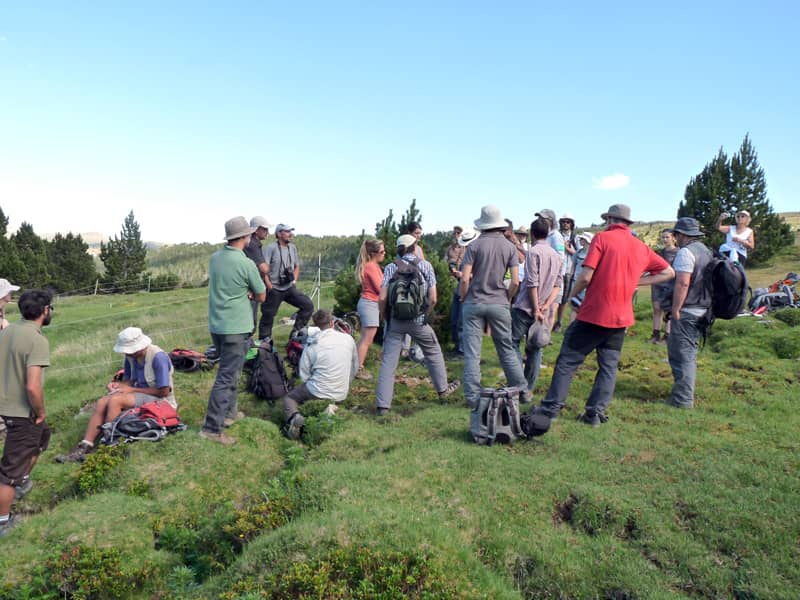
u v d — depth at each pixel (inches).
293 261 372.2
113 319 697.6
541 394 297.6
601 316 231.5
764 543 165.5
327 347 276.5
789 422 249.1
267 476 230.2
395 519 172.6
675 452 219.0
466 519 180.5
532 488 196.2
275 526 186.4
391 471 205.3
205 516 205.0
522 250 383.2
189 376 333.7
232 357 241.4
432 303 285.6
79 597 165.5
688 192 1125.7
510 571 164.6
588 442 230.4
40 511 213.2
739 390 297.1
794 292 502.0
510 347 262.1
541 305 277.0
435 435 245.3
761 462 209.2
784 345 374.6
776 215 1015.6
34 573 169.2
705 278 263.9
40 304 196.9
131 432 238.5
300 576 153.5
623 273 229.8
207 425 244.2
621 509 181.8
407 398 306.5
